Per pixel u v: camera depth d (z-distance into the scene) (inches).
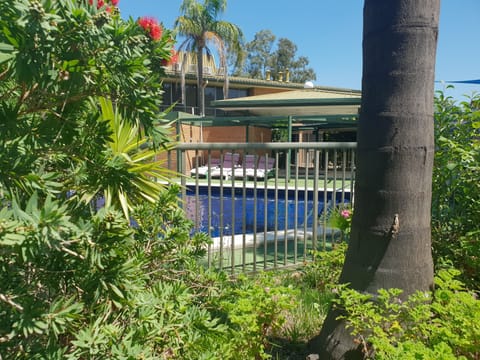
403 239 80.5
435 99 133.6
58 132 54.7
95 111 61.0
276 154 158.1
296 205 163.8
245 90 946.7
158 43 52.2
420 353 62.2
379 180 79.9
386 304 76.3
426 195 81.0
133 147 79.7
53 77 43.6
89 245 49.2
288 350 96.7
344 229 156.2
